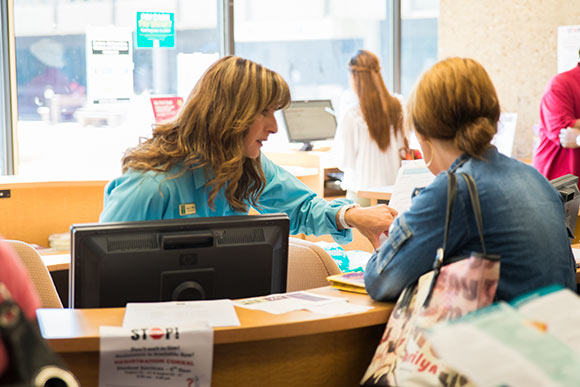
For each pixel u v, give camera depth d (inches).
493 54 251.4
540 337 49.1
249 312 71.2
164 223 73.1
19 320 44.0
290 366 72.9
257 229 76.7
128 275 71.2
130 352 63.9
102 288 70.7
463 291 63.3
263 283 77.7
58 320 67.0
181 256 72.8
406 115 76.7
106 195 89.6
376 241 95.3
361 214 95.3
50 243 166.1
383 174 195.8
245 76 87.1
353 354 76.6
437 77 72.7
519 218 69.8
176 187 87.0
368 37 277.0
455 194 69.1
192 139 87.9
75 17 216.1
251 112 86.6
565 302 55.4
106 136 219.1
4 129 208.1
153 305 70.8
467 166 71.7
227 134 86.7
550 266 70.1
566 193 97.0
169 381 65.2
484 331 48.4
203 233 73.7
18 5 208.1
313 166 212.4
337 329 70.4
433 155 75.3
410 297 70.2
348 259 114.9
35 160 214.2
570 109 189.6
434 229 70.0
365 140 194.5
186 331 64.7
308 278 93.4
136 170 87.2
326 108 246.8
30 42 210.8
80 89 218.7
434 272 66.6
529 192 71.6
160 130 89.5
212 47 243.8
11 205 171.9
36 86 213.0
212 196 87.5
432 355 63.1
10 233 172.6
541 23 241.6
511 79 249.1
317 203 100.3
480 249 69.9
